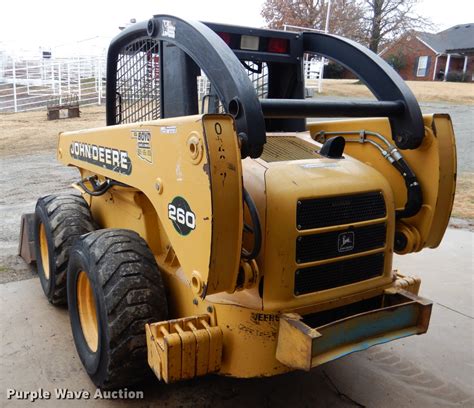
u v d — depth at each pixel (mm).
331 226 2504
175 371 2348
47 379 3143
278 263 2379
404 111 2744
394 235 2877
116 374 2727
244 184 2443
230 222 2061
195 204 2143
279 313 2402
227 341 2453
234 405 2922
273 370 2463
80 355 3137
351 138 3188
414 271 5215
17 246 5637
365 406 2973
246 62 3240
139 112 3352
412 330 2631
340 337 2359
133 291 2680
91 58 22469
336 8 33469
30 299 4266
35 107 22375
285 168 2514
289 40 3188
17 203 7777
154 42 3039
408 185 2865
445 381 3271
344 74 35875
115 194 3723
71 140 4160
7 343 3551
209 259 2072
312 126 3412
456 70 40969
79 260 2961
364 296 2705
